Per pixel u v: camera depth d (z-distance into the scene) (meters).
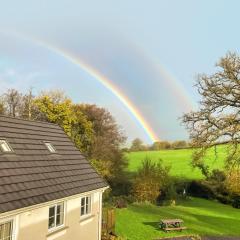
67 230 15.25
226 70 28.08
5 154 14.01
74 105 49.12
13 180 12.79
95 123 51.25
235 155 28.00
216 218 32.06
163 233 23.64
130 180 49.12
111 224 21.73
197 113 29.16
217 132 28.17
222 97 28.56
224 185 41.25
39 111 43.94
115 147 51.69
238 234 25.28
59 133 21.81
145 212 32.12
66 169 17.59
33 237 12.63
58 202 14.54
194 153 30.12
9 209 11.03
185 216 31.75
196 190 48.72
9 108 47.28
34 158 15.78
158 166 42.72
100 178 20.47
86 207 17.97
